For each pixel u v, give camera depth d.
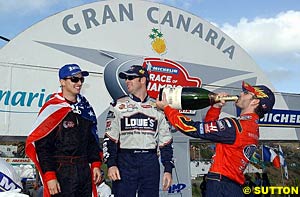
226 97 3.82
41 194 4.79
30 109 5.26
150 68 6.14
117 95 5.86
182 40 6.51
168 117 3.63
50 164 3.31
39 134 3.31
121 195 3.76
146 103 3.94
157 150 3.94
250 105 3.64
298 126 7.64
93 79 5.72
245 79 7.12
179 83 6.39
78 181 3.41
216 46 6.86
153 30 6.27
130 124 3.83
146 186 3.82
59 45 5.55
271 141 7.46
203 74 6.66
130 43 6.06
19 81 5.22
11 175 3.52
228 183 3.47
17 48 5.26
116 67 5.91
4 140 5.39
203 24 6.76
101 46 5.84
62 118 3.41
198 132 3.46
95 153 3.68
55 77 5.46
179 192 6.09
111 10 5.97
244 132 3.47
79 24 5.73
